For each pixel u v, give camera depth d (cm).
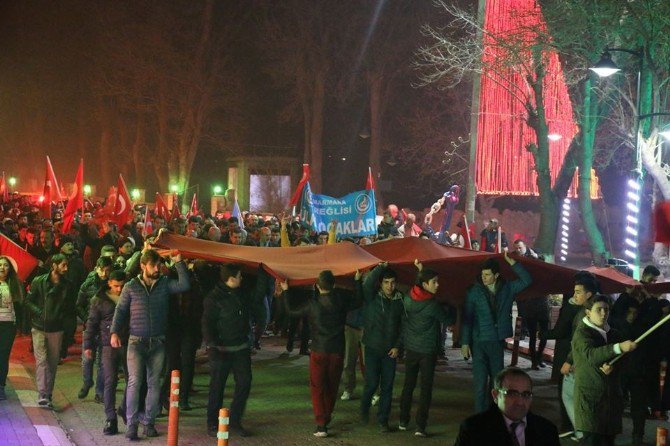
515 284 1105
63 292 1229
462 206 5216
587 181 2583
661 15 2255
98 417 1183
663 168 2427
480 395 1091
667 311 1108
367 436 1097
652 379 1109
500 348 1095
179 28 5869
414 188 6016
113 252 1424
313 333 1094
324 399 1092
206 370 1541
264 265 1110
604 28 2366
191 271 1240
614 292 1305
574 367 888
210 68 5950
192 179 7369
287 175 5769
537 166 2592
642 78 2327
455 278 1330
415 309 1098
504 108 2558
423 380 1098
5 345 1237
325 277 1082
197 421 1163
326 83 5628
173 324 1200
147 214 2138
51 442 1018
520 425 533
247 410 1230
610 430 856
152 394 1070
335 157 6400
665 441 574
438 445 1058
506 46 2423
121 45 5862
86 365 1284
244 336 1081
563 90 2695
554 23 2419
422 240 1348
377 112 5509
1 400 1244
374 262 1138
